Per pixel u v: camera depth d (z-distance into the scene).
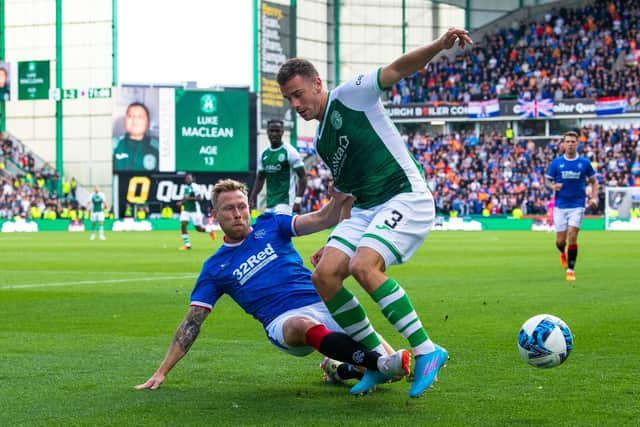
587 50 100.94
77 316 19.67
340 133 11.23
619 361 13.34
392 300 10.55
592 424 9.46
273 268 11.85
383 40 109.69
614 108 94.25
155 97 93.00
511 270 34.03
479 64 104.25
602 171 95.25
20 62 96.44
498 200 96.38
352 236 11.25
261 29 95.69
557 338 11.26
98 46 102.44
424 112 99.31
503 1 106.56
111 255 46.25
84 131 104.00
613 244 55.84
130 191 93.62
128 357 14.05
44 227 93.88
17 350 14.77
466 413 10.02
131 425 9.54
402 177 11.27
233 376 12.44
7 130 105.31
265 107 96.81
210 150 94.00
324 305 11.80
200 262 40.00
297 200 29.97
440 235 76.31
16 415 10.00
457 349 14.61
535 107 96.25
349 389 11.54
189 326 11.88
